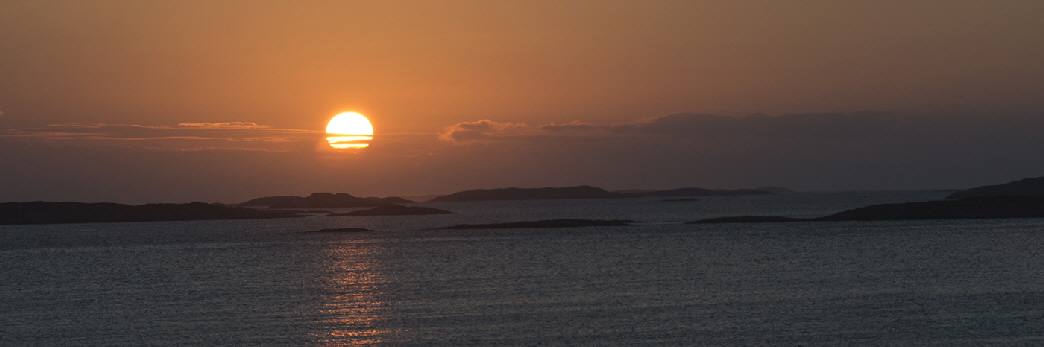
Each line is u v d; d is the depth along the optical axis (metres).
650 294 36.56
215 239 101.00
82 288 44.47
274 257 66.44
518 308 32.81
